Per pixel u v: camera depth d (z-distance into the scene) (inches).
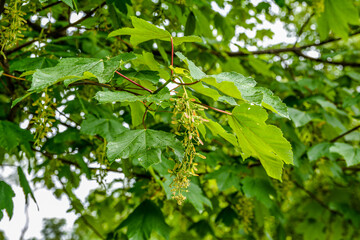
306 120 142.1
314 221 230.4
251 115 66.8
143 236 120.6
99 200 193.9
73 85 82.6
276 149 71.0
